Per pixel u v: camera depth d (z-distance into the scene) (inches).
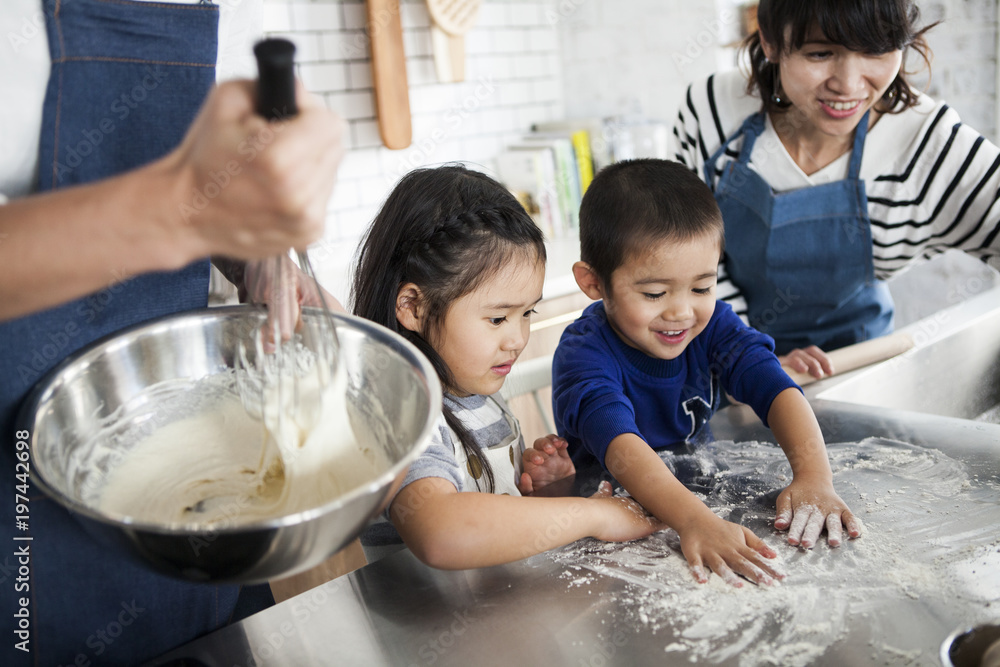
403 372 25.6
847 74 44.6
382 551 42.8
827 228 54.2
